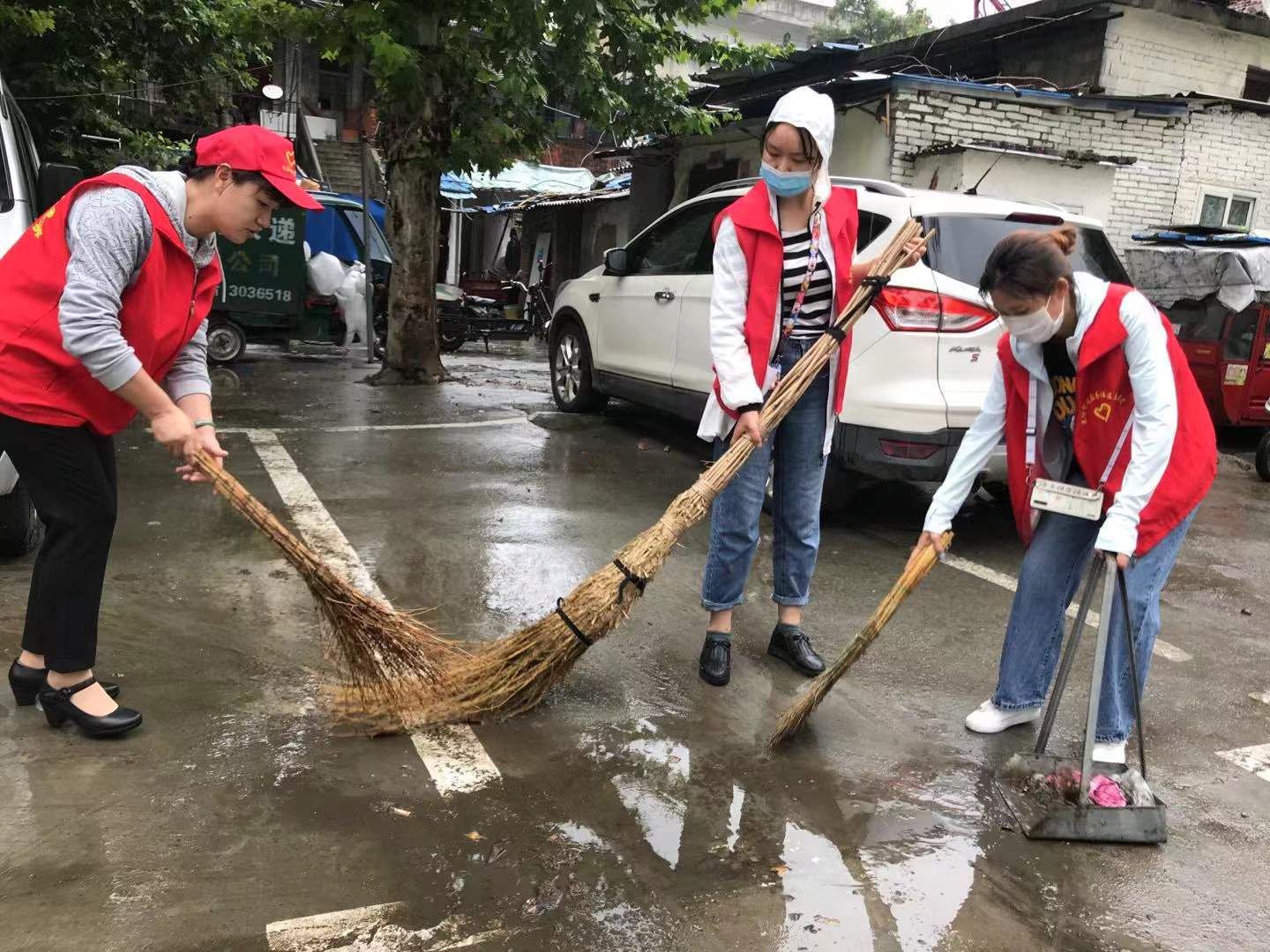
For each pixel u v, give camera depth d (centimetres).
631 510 533
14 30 991
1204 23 1175
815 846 246
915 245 314
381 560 432
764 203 303
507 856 233
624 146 1564
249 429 694
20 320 239
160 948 196
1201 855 254
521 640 298
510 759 278
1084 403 267
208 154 245
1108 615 254
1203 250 868
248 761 266
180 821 238
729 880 230
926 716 322
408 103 868
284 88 2141
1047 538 297
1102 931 222
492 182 2072
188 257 251
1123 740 284
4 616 343
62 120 1131
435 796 256
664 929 212
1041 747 282
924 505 588
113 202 236
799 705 289
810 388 326
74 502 254
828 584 441
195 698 298
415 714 292
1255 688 362
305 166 2028
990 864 245
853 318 311
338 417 760
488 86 923
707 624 388
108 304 232
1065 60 1180
